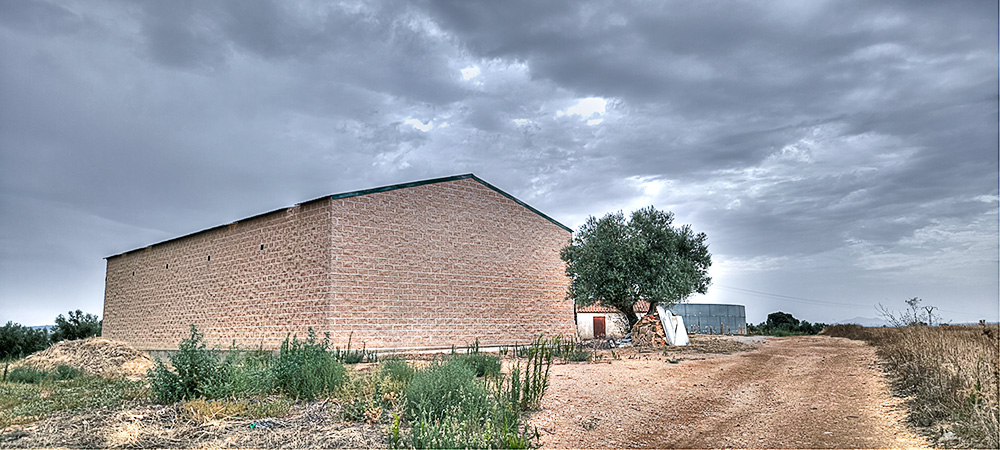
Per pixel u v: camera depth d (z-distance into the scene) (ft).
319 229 72.90
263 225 80.59
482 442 24.79
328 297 70.13
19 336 98.48
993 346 54.39
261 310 78.64
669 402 37.32
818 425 31.40
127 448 25.99
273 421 30.91
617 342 93.76
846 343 93.30
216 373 37.32
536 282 93.86
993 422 25.89
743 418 33.22
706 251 96.27
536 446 26.71
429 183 82.48
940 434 27.68
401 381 39.83
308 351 41.45
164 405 34.96
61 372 53.78
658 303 89.35
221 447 26.37
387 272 75.87
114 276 109.50
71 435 27.73
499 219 90.48
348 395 36.27
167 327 93.91
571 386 42.22
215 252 87.35
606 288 88.53
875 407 35.42
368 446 26.23
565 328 96.78
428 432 25.48
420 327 78.23
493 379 43.29
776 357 65.98
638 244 88.63
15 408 33.65
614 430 30.32
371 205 75.56
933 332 73.36
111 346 64.95
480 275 86.43
